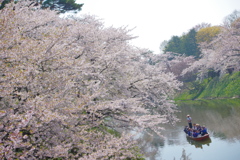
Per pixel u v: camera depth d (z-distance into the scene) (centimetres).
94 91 938
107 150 662
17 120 514
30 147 553
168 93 1850
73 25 1203
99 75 1002
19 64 623
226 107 2938
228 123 2117
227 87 3988
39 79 668
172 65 5947
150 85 1538
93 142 762
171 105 1642
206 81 5000
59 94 661
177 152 1504
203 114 2772
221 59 3503
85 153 695
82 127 790
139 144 1661
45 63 732
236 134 1741
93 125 844
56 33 760
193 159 1359
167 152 1516
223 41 3400
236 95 3522
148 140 1817
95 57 1173
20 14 937
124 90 1319
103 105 841
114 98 1217
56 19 1276
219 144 1576
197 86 5069
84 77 1180
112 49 1347
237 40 3130
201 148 1548
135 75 1603
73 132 729
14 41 639
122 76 1384
